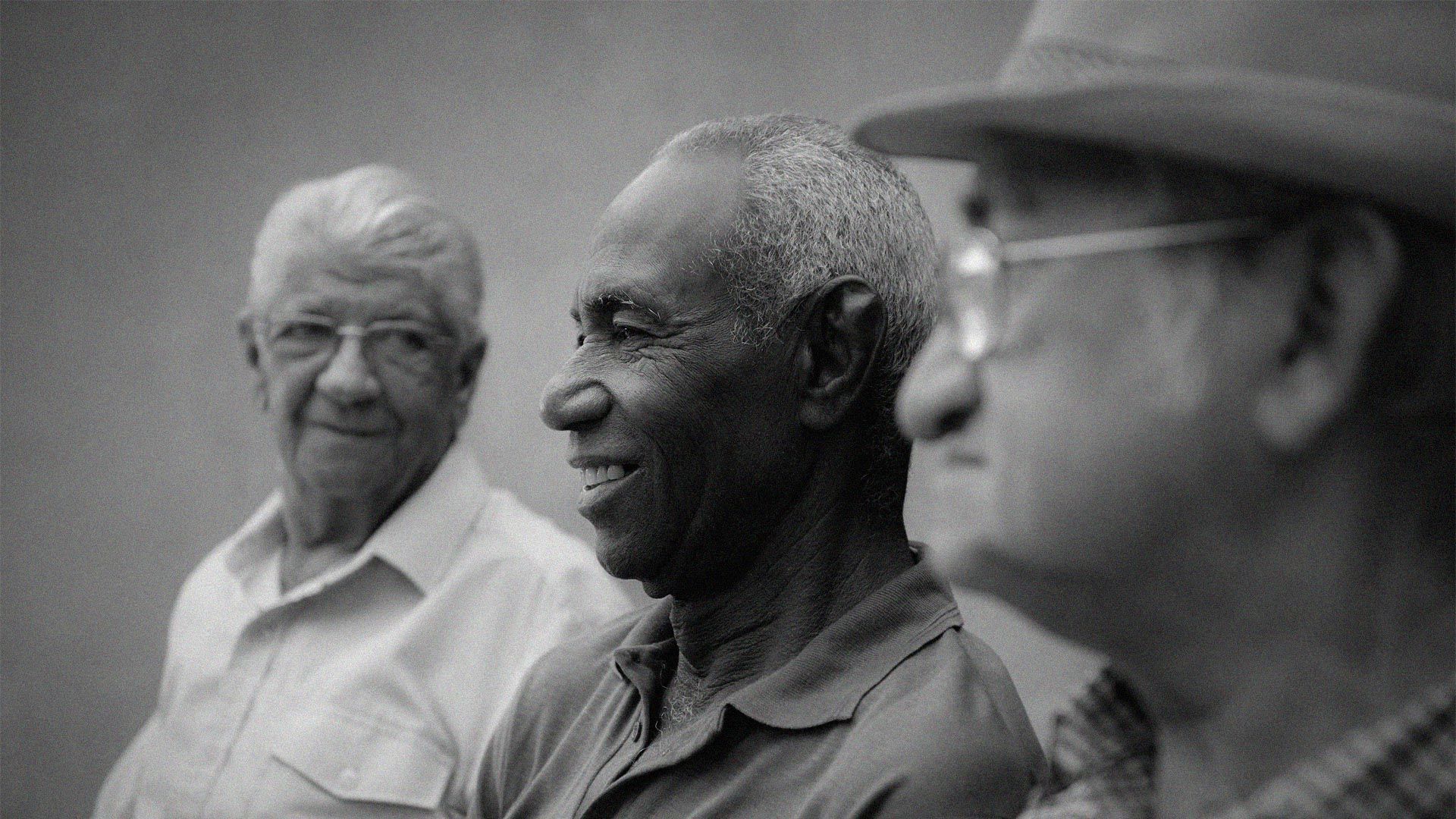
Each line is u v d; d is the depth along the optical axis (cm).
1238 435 76
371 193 240
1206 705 84
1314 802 79
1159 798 90
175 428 433
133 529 433
